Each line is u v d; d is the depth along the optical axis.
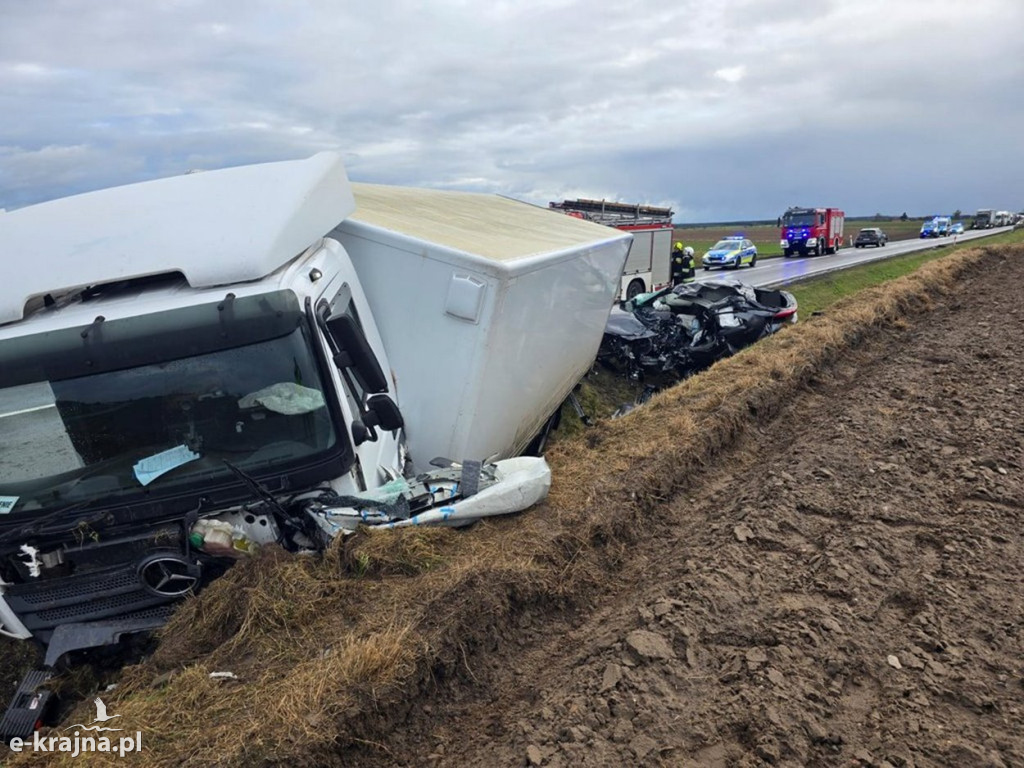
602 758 2.77
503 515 4.64
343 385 3.91
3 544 3.41
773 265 37.09
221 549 3.62
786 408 7.88
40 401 3.35
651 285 21.58
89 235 3.80
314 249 4.44
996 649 3.35
